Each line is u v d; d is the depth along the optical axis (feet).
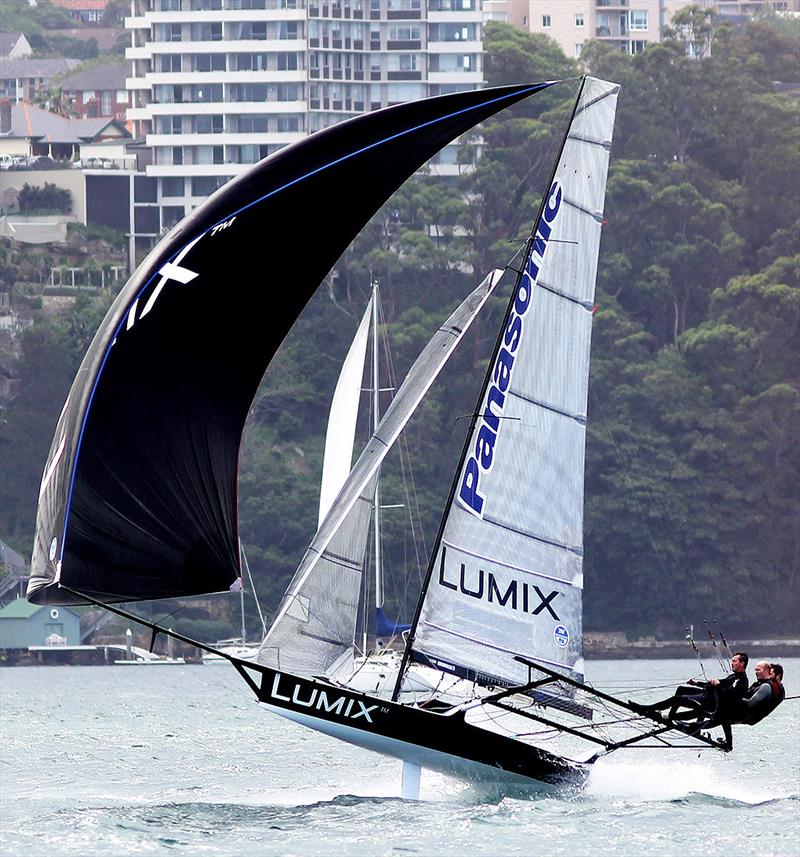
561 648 222.69
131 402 188.96
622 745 219.41
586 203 226.79
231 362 194.29
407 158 204.85
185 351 192.24
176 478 189.26
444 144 207.72
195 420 191.52
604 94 227.20
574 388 225.35
